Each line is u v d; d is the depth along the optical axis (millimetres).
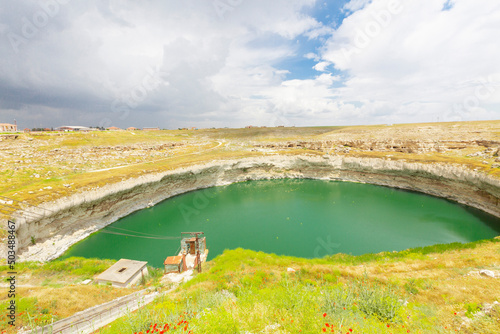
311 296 10344
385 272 18391
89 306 16562
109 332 9930
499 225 40844
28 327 12898
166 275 25453
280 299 10023
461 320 9055
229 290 16094
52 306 15602
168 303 13234
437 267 18438
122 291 19812
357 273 18453
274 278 18359
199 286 17016
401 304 10422
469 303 10469
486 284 12930
